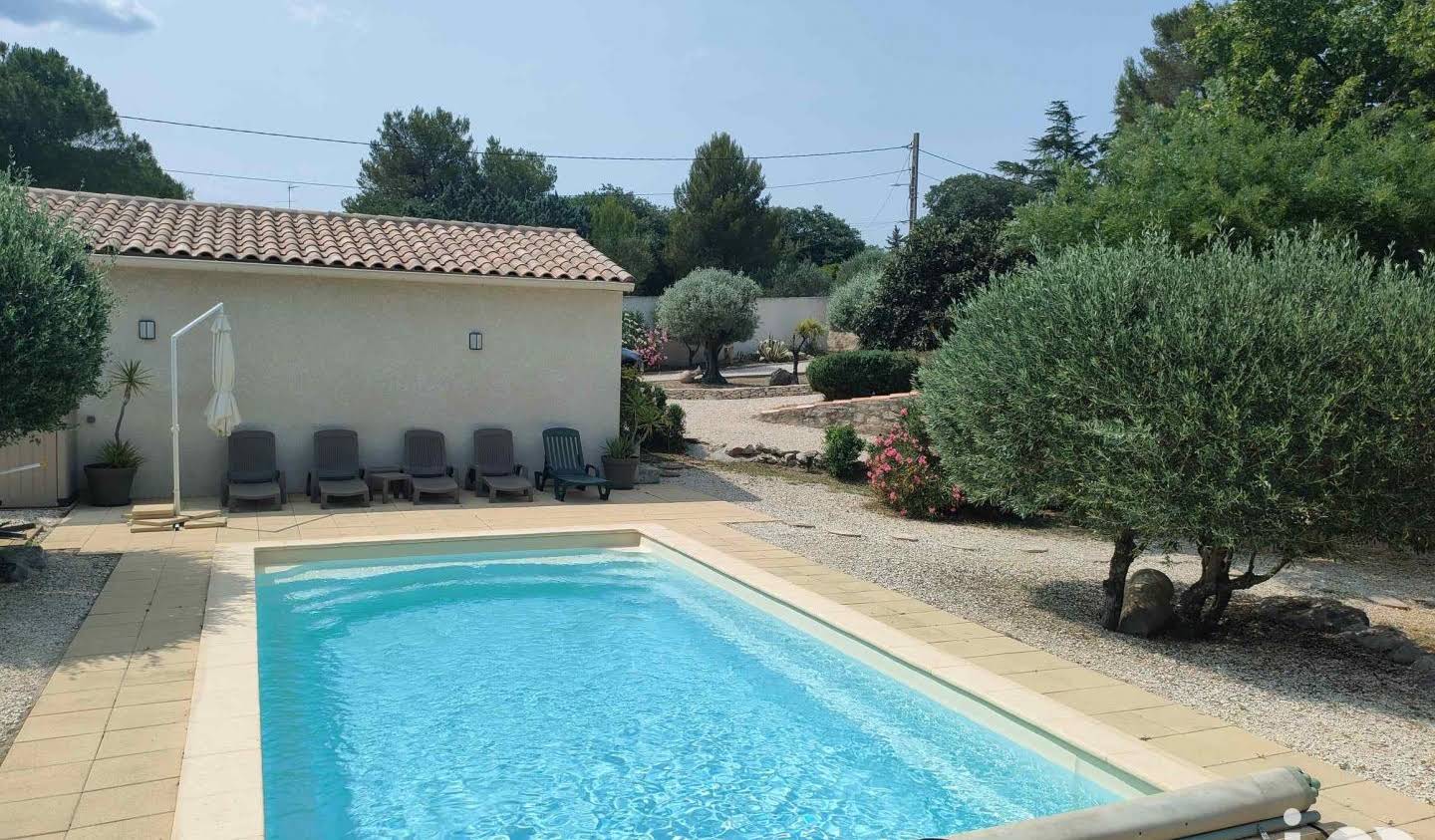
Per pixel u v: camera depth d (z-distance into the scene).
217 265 12.42
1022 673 6.82
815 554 10.66
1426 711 6.33
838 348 41.41
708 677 7.46
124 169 36.66
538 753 6.06
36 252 8.11
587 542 11.41
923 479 13.66
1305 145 12.45
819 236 64.62
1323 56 15.78
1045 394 7.62
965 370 8.36
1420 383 6.55
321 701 6.81
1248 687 6.77
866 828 5.17
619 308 15.14
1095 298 7.46
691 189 51.78
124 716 5.49
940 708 6.62
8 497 11.70
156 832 4.19
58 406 8.30
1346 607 8.66
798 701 6.98
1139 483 7.09
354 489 12.46
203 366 12.84
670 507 13.45
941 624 8.02
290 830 5.03
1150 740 5.66
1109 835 4.04
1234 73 16.20
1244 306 6.99
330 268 13.04
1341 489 6.69
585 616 9.02
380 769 5.79
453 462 14.31
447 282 13.88
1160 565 11.25
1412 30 14.59
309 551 10.10
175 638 6.93
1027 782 5.74
